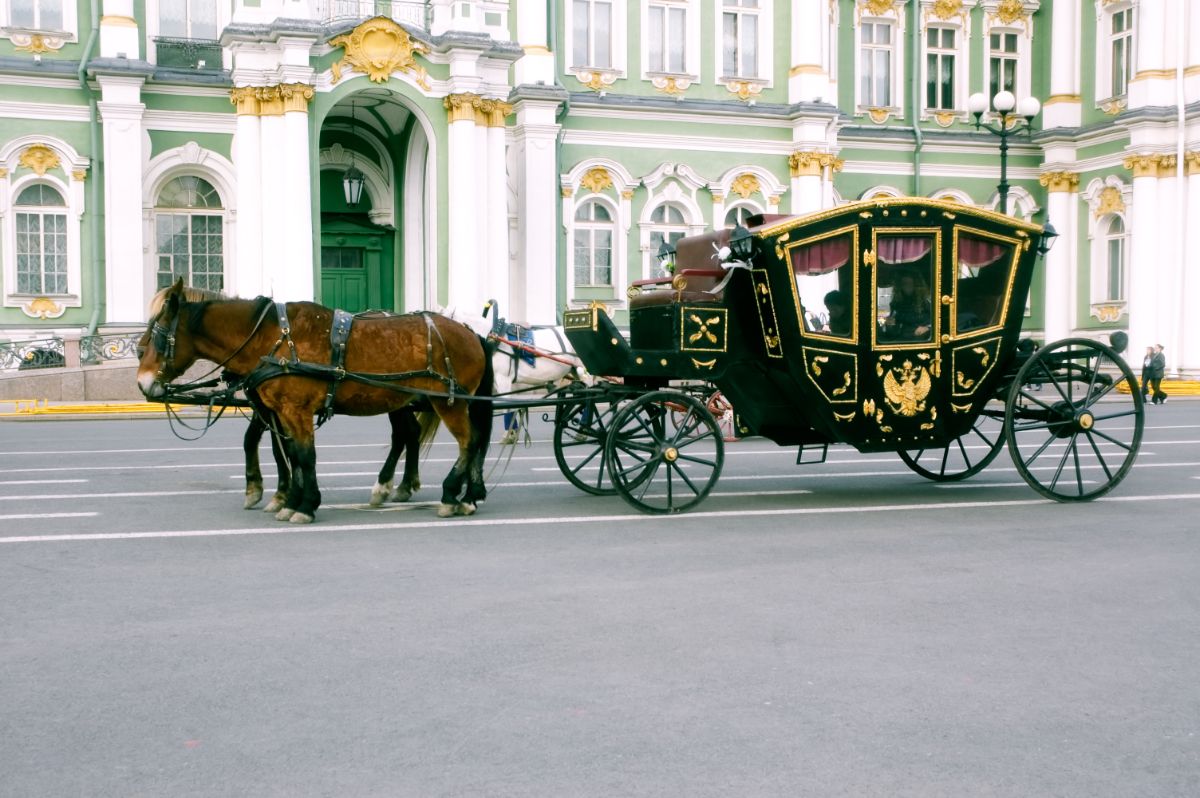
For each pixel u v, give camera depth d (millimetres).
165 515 10125
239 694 5340
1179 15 32719
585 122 30250
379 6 26641
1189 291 32719
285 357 9625
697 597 7145
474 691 5383
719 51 31469
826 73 32031
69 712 5105
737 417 10969
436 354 10047
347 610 6812
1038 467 13906
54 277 26688
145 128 26875
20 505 10695
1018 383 10867
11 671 5664
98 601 7008
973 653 6004
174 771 4477
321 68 25547
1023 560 8258
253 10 25234
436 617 6656
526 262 29031
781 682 5523
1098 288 34969
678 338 10391
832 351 10398
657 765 4535
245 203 25547
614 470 10172
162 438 18172
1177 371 32844
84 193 26609
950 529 9508
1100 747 4754
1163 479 12703
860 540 9016
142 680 5535
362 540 8961
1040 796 4281
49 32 26312
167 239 27469
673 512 10312
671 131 30984
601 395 10641
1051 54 35844
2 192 26078
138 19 27078
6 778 4410
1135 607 6961
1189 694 5406
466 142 26312
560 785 4348
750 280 10445
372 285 30531
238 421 22234
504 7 27547
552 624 6520
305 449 9727
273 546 8703
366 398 9875
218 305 9609
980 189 35531
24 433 19250
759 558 8312
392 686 5453
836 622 6582
